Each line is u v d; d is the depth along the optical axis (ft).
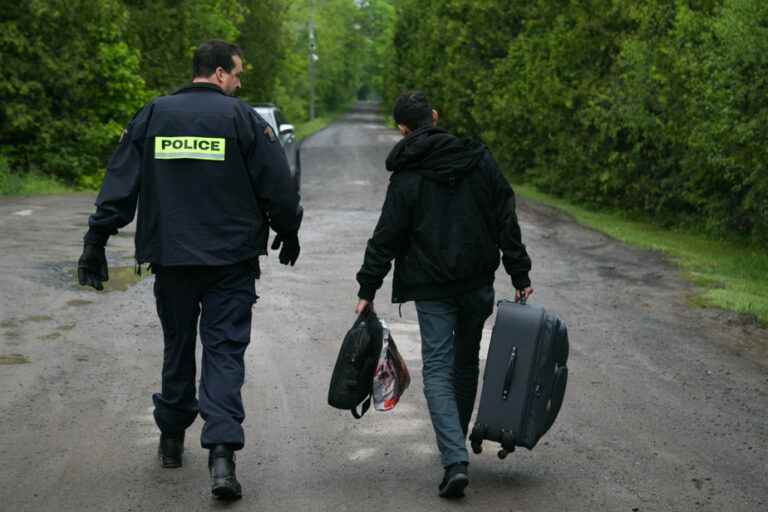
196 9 112.98
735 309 33.17
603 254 48.34
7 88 75.31
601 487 15.38
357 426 18.37
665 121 63.00
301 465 16.14
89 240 14.55
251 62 174.81
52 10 76.02
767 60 46.73
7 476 15.29
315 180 92.02
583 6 77.25
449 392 14.80
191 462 16.14
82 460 16.11
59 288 31.40
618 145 70.08
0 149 77.92
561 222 63.98
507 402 14.76
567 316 31.27
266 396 20.35
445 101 134.72
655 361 25.11
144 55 99.60
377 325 15.38
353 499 14.57
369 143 158.92
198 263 14.30
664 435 18.47
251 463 16.17
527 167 99.19
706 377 23.49
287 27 225.35
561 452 17.16
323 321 28.60
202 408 14.29
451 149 14.73
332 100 372.38
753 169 49.21
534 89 85.61
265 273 37.58
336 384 15.30
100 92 83.46
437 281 14.78
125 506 14.15
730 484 15.74
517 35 114.01
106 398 19.76
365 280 15.15
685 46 58.85
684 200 64.59
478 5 116.98
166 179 14.42
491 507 14.34
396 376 15.49
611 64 75.82
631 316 31.60
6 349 23.45
